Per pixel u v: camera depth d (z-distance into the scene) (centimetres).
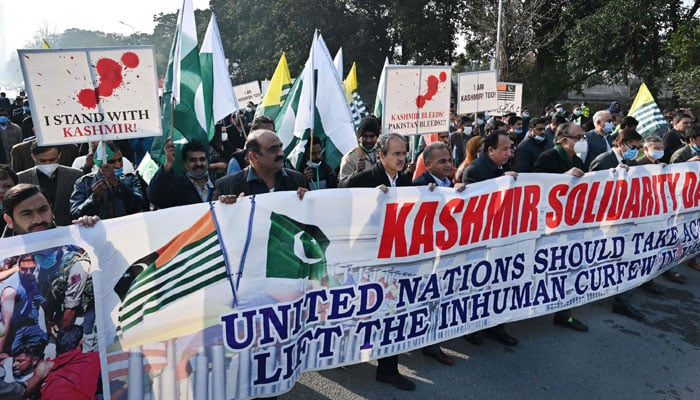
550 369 390
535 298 430
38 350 247
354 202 331
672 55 1992
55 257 248
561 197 430
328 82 475
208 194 400
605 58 2311
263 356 302
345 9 3462
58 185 419
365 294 344
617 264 479
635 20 2142
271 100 704
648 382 375
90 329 257
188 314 280
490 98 749
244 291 294
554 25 2645
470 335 427
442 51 3297
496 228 398
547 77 2577
